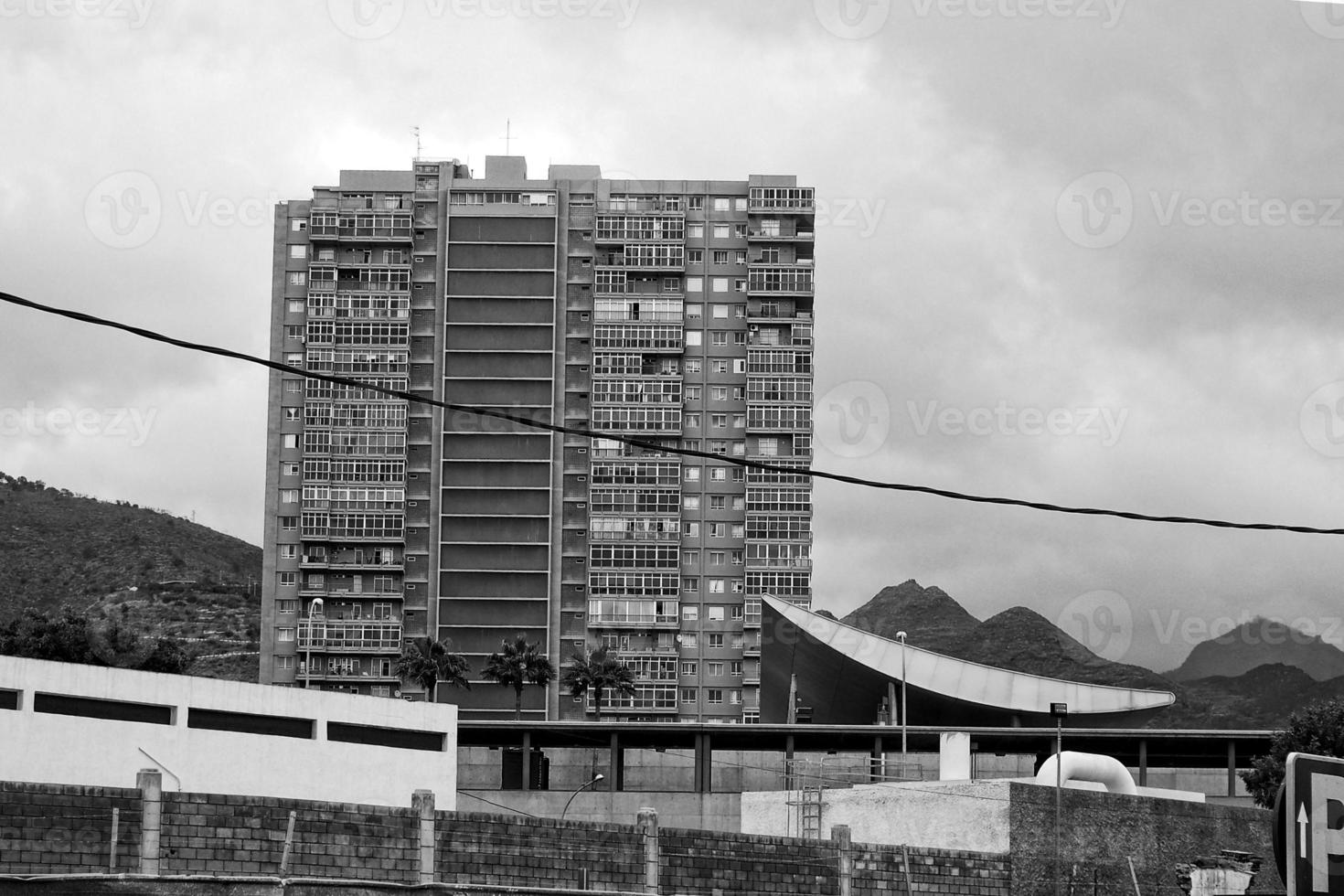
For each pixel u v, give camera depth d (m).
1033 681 126.38
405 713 64.12
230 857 38.56
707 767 117.00
